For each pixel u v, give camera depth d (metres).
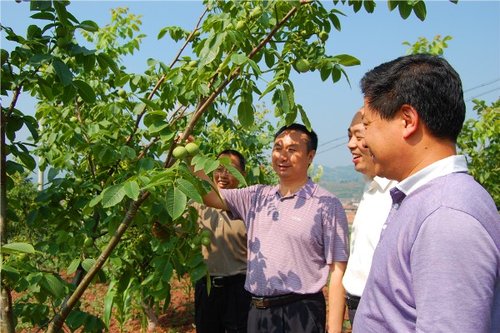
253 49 2.30
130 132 3.21
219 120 4.26
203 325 3.76
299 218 2.71
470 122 6.38
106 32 4.26
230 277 3.68
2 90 2.16
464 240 1.09
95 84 3.38
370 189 2.74
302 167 2.82
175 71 2.48
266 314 2.71
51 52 2.22
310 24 2.51
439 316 1.07
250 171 4.21
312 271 2.71
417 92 1.27
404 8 2.23
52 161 3.07
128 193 1.86
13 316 2.24
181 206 1.83
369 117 1.38
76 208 2.75
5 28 2.08
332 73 2.32
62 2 2.05
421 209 1.22
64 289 2.23
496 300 1.17
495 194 6.28
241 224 3.69
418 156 1.32
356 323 1.42
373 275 1.35
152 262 2.56
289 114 2.29
